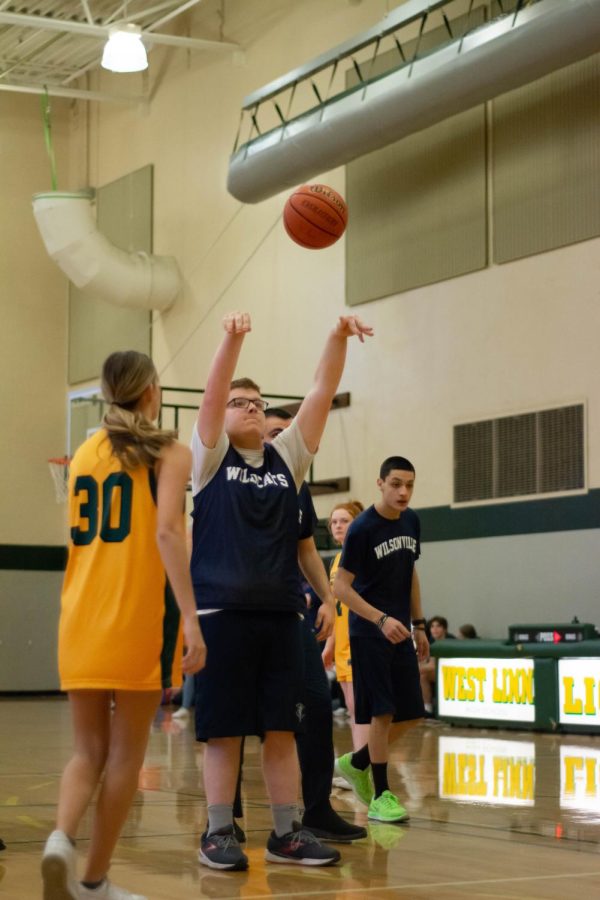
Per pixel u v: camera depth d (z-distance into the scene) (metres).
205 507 5.65
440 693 16.52
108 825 4.43
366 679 7.21
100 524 4.49
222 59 23.55
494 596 17.78
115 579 4.43
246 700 5.59
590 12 14.22
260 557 5.57
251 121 22.80
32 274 27.30
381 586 7.26
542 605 17.09
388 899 4.89
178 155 24.58
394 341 19.69
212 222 23.61
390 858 5.89
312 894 4.98
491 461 17.94
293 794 5.79
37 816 7.39
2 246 27.02
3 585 26.56
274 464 5.78
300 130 18.53
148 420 4.73
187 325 24.00
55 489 27.12
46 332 27.36
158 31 24.83
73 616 4.44
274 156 19.00
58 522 27.20
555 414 17.03
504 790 8.88
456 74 15.91
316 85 21.25
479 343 18.23
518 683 15.42
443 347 18.83
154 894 4.97
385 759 7.27
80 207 23.44
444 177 18.88
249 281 22.64
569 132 17.03
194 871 5.52
